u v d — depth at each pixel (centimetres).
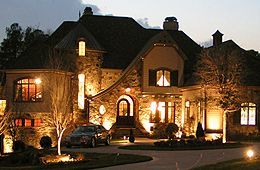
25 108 4078
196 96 4272
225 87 3812
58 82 4041
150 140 4075
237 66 3928
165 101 4628
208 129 4044
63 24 5122
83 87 4466
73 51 4469
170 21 5347
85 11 5294
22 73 4125
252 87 4097
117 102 4597
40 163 2380
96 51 4581
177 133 4312
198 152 2823
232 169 1719
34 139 4041
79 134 3384
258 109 4116
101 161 2394
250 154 2127
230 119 4072
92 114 4434
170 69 4644
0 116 3222
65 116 3123
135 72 4588
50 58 4106
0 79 4359
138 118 4575
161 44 4619
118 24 5175
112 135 4447
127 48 4934
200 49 5097
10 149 3925
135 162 2314
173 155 2655
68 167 2200
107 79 4662
